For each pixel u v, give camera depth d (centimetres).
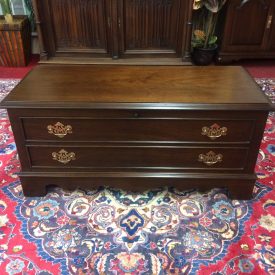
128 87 144
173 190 156
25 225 136
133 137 138
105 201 149
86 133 137
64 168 146
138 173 146
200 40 288
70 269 118
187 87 145
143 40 281
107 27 273
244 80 153
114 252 124
